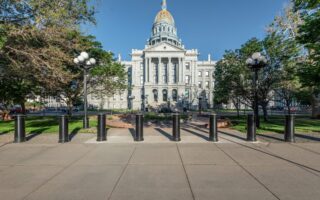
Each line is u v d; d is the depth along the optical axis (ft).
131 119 77.56
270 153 27.17
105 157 25.38
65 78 52.75
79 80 83.71
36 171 20.56
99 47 86.63
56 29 45.44
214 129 35.09
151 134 43.11
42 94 84.38
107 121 66.33
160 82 295.69
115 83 95.81
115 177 18.93
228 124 59.21
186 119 76.84
